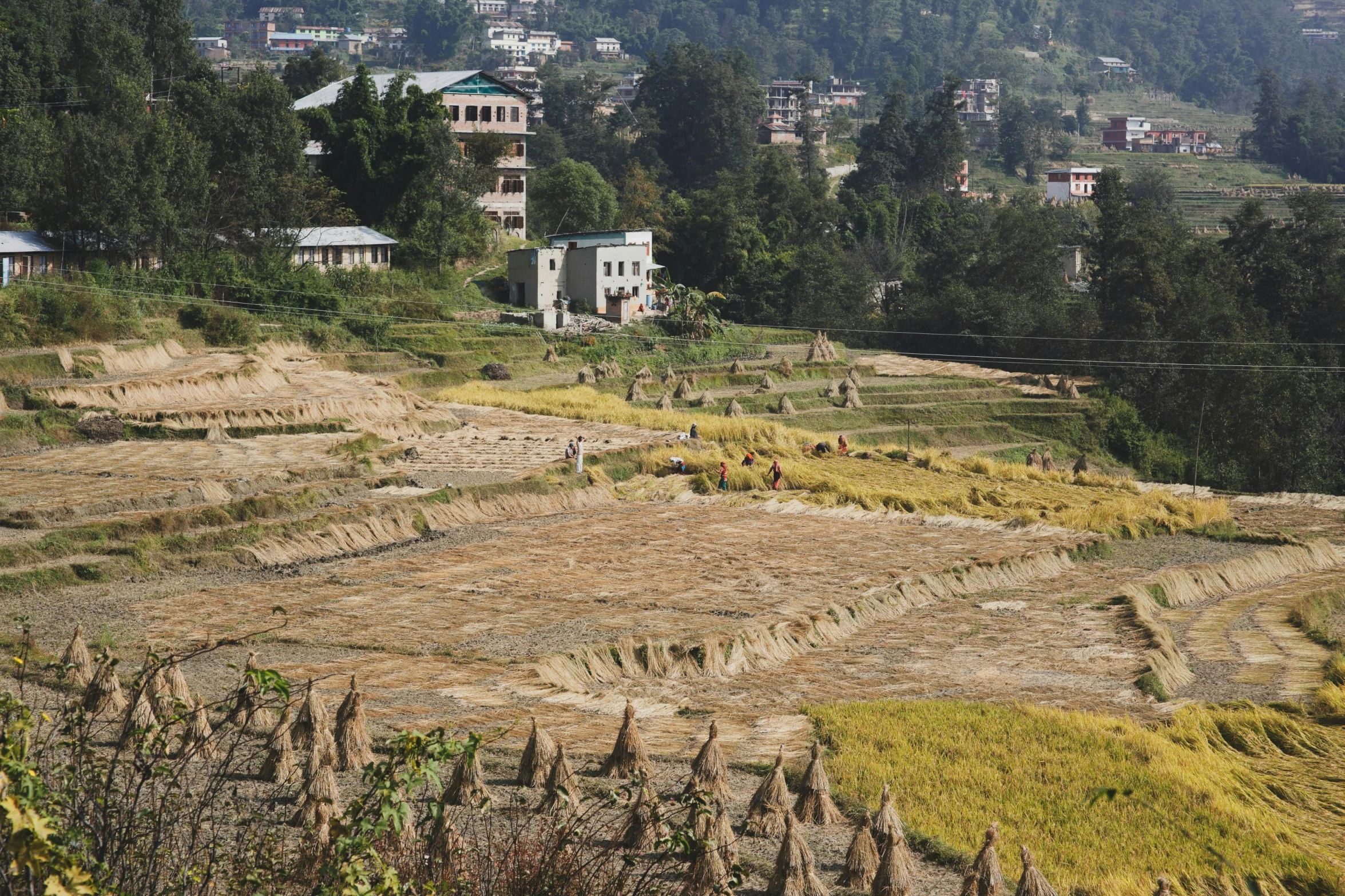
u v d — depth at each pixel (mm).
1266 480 91375
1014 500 58750
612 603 39594
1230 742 31922
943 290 119500
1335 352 101875
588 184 128375
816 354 98312
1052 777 26719
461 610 38156
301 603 38062
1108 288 109062
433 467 57188
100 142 77000
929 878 21547
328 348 82312
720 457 62375
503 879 16422
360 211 106375
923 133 178000
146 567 40219
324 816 18297
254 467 51812
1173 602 46688
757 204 139000
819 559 46594
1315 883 23500
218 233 89500
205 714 23734
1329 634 42375
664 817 16688
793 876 19797
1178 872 22672
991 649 38219
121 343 67250
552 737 27203
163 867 14367
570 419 71438
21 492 45438
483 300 102500
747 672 35031
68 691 26859
